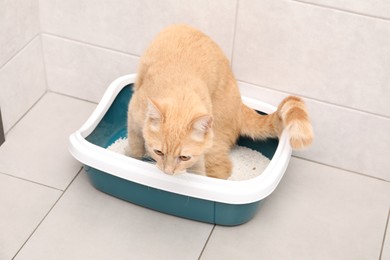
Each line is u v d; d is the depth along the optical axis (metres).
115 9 2.40
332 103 2.32
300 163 2.47
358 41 2.15
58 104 2.68
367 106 2.28
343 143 2.40
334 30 2.16
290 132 2.08
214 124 2.27
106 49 2.53
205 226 2.20
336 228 2.23
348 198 2.34
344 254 2.15
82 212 2.23
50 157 2.43
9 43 2.39
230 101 2.27
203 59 2.16
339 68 2.24
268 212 2.27
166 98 1.95
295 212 2.28
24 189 2.30
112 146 2.45
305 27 2.19
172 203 2.17
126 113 2.51
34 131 2.54
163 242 2.15
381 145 2.35
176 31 2.19
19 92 2.54
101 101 2.38
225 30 2.31
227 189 2.04
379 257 2.15
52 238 2.14
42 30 2.55
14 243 2.11
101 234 2.16
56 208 2.24
